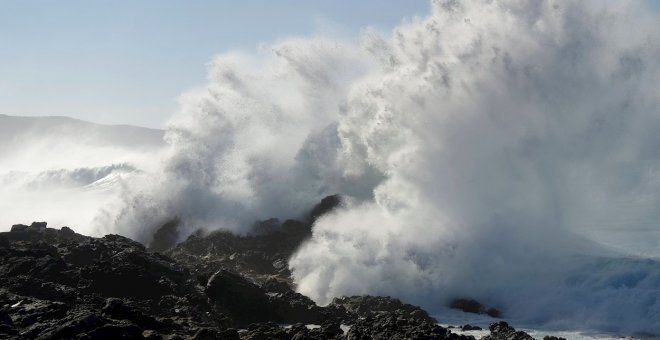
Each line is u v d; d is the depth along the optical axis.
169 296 33.28
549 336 31.67
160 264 36.00
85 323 23.94
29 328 23.89
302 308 35.47
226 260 48.22
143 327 26.66
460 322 36.59
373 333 28.27
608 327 35.16
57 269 33.34
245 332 29.03
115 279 33.47
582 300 37.06
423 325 28.61
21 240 40.97
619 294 36.34
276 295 36.75
